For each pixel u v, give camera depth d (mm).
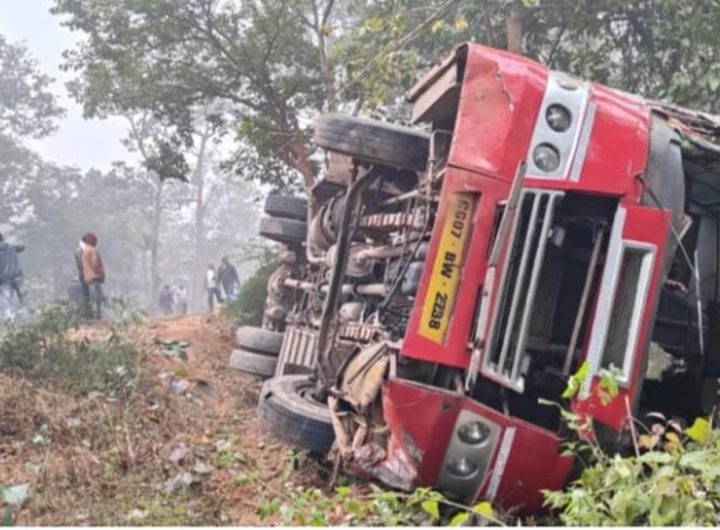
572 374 4691
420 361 4645
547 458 4508
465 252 4617
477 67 4801
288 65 14562
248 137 14281
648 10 11039
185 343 9062
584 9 11273
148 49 15188
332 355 6246
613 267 4633
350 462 4867
